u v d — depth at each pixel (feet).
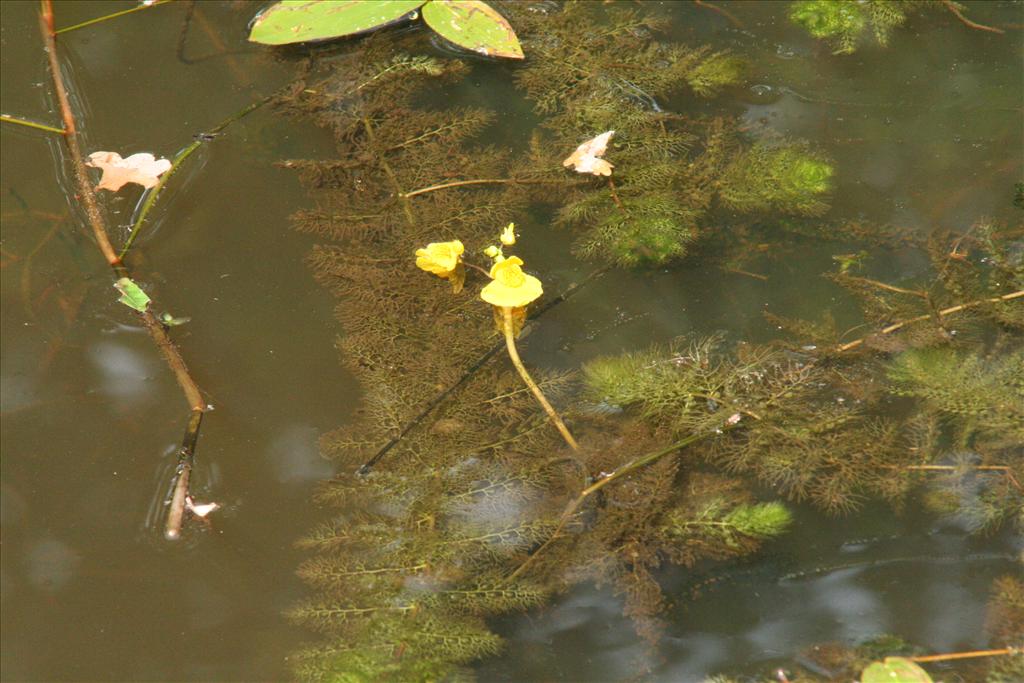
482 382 8.76
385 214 10.16
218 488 8.18
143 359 9.16
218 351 9.11
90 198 10.31
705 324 9.09
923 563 7.41
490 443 8.31
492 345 9.02
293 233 10.07
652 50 11.59
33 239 10.19
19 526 8.09
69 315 9.50
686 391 8.52
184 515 8.02
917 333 8.71
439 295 9.42
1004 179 9.99
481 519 7.79
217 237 10.07
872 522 7.66
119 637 7.47
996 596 7.20
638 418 8.39
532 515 7.79
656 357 8.80
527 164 10.59
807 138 10.63
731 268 9.53
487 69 11.81
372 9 11.74
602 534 7.61
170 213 10.32
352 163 10.66
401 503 7.95
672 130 10.93
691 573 7.48
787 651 7.04
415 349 9.00
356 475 8.18
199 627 7.44
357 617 7.27
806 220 9.84
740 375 8.61
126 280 9.26
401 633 7.11
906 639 7.03
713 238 9.80
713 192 10.11
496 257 9.28
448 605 7.27
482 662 7.10
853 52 11.49
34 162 10.96
